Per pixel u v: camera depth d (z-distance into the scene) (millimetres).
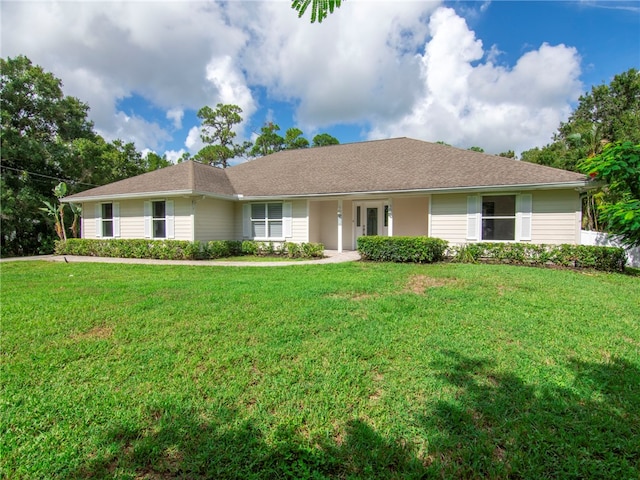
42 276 8938
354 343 3898
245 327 4484
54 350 3773
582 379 3062
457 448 2201
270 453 2152
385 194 12500
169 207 13977
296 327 4445
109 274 9266
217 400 2756
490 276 7906
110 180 24250
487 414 2545
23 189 17453
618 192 4062
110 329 4484
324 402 2723
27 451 2174
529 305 5469
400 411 2600
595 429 2357
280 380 3070
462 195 11836
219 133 39812
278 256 13891
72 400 2760
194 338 4098
